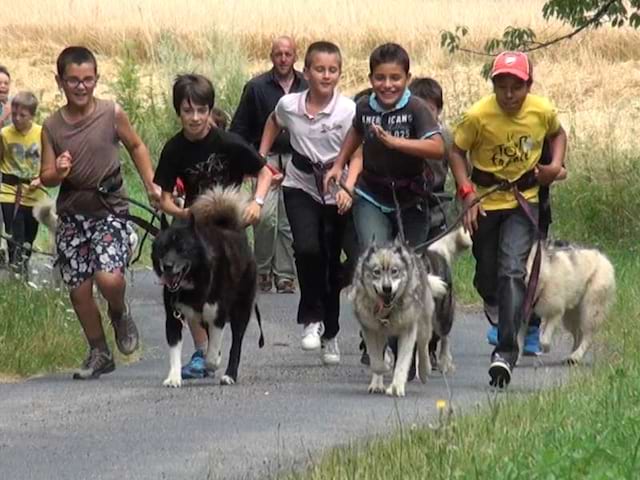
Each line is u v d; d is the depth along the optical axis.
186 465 10.50
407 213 14.36
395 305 13.18
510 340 13.54
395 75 14.07
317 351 16.45
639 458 9.41
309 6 55.62
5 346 14.87
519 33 24.69
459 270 21.00
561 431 10.28
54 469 10.43
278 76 19.77
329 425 11.92
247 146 14.37
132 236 14.82
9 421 12.23
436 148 13.91
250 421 12.15
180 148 14.24
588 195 25.08
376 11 55.09
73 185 14.13
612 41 47.81
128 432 11.72
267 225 21.19
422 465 9.48
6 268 18.23
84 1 56.31
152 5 55.66
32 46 52.09
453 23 53.00
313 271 15.39
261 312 19.53
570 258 15.40
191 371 14.51
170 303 13.88
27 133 20.72
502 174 13.68
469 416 11.23
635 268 20.89
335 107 15.14
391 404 12.89
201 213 13.99
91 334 14.50
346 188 14.34
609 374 12.60
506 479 9.02
